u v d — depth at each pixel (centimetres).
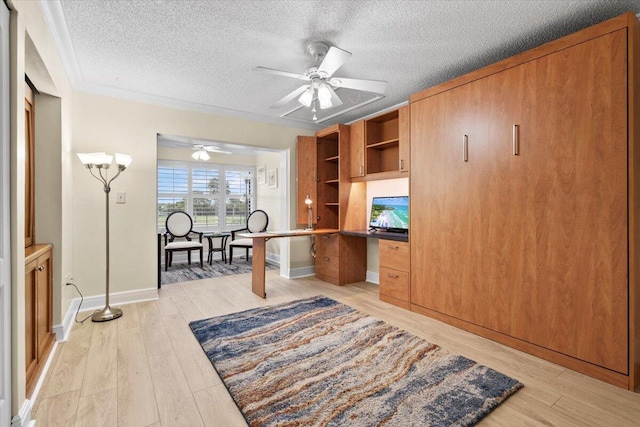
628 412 162
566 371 203
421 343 241
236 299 360
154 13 206
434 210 291
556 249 212
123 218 339
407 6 200
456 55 267
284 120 457
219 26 222
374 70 296
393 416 158
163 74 299
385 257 347
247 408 164
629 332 181
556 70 209
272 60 273
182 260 625
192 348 235
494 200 245
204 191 654
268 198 667
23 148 155
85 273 320
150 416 159
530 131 223
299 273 479
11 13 146
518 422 155
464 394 176
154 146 359
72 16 209
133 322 286
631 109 179
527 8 203
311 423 153
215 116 404
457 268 272
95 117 325
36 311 193
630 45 179
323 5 199
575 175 202
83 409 164
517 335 233
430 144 293
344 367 206
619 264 185
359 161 412
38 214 241
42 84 228
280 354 224
